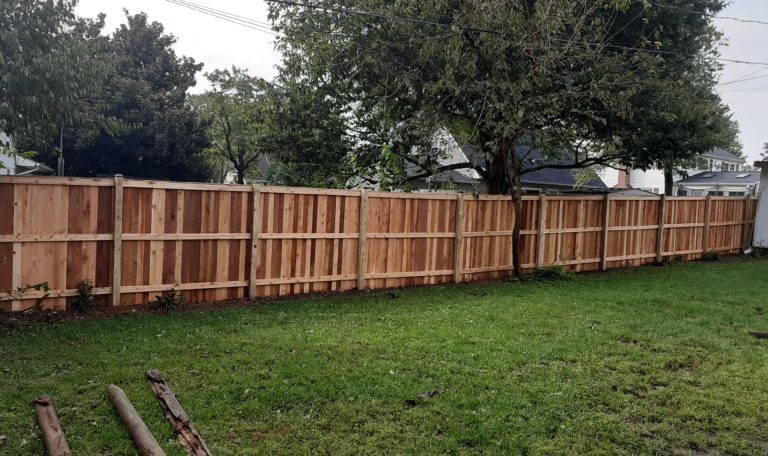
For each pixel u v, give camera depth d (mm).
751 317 7043
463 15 9086
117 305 6719
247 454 3236
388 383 4355
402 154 11031
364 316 6785
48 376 4379
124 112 28609
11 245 6078
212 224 7305
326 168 12133
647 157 12188
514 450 3369
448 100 9820
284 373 4535
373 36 10789
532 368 4840
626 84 9688
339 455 3258
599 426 3721
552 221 10945
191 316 6547
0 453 3172
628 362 5070
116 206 6598
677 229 13570
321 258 8289
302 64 11758
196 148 30844
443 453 3314
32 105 6148
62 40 6559
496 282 9891
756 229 15633
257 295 7754
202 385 4238
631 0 10164
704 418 3914
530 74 8930
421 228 9250
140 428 3385
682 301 8078
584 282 10016
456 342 5574
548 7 9000
